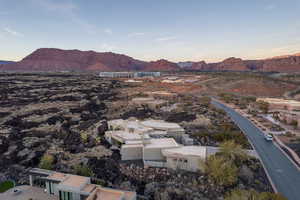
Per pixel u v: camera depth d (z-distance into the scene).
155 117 61.22
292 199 25.52
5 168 32.41
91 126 49.16
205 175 29.55
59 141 42.22
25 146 38.91
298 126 55.62
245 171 30.61
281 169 32.94
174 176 29.78
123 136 39.84
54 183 25.62
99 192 22.80
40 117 54.44
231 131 50.50
